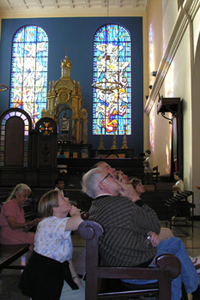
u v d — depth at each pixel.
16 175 11.88
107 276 2.07
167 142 13.67
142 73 20.91
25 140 12.05
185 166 10.16
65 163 15.01
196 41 9.27
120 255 2.26
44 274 2.40
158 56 16.16
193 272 2.57
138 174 13.97
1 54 21.31
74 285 2.50
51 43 21.33
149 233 2.41
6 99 20.84
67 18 21.52
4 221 3.97
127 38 21.44
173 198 7.66
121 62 21.14
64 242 2.50
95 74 21.06
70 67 19.14
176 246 2.64
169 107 11.03
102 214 2.31
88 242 2.09
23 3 20.91
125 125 18.81
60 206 2.62
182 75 10.65
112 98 20.72
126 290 2.27
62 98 18.47
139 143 20.23
